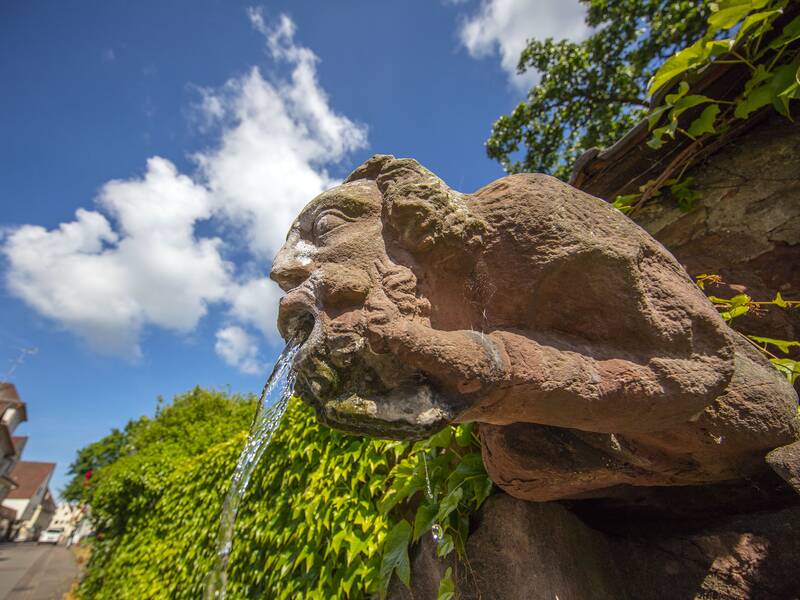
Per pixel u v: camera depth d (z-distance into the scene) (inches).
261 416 41.4
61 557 650.2
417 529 55.2
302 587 77.4
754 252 61.2
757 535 39.4
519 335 30.1
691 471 37.8
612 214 31.4
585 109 244.8
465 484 54.5
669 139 67.1
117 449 674.8
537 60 254.4
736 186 65.3
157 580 134.9
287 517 89.1
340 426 29.0
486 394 28.1
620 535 48.4
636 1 213.0
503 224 30.4
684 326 30.7
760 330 57.5
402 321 27.8
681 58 56.9
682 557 42.7
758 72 55.7
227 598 95.3
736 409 33.6
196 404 357.7
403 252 31.4
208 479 130.9
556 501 47.8
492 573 47.7
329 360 28.7
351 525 74.2
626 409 29.7
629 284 29.8
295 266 33.4
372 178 36.7
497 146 271.7
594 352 30.7
